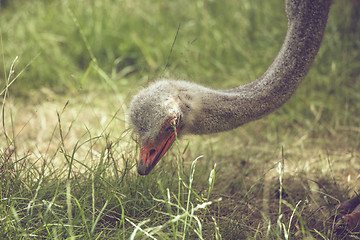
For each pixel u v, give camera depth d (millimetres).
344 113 9062
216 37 11117
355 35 10727
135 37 11188
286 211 6445
